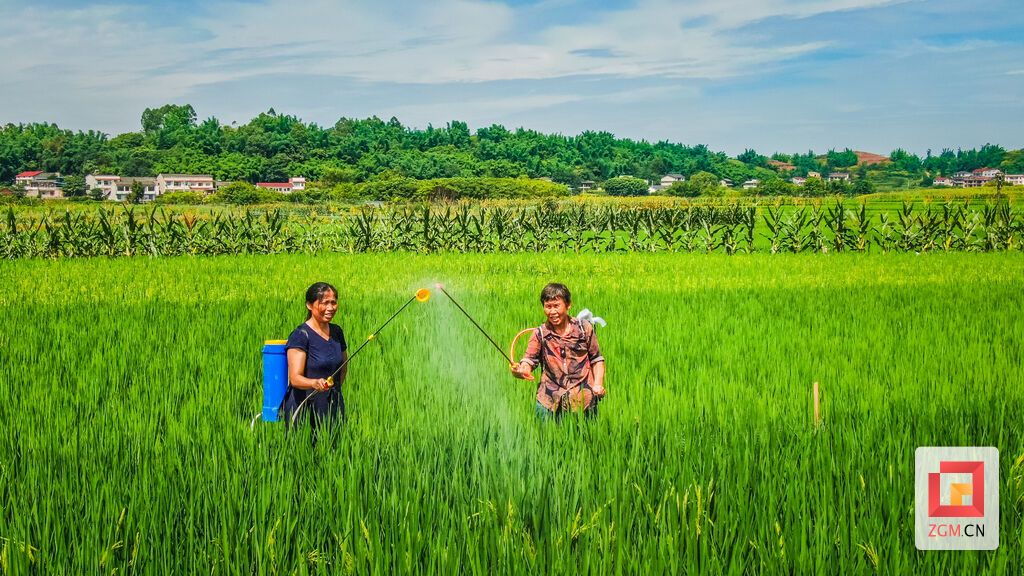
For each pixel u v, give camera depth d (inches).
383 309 534.3
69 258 1051.9
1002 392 299.3
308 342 245.3
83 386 313.4
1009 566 160.1
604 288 665.0
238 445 223.9
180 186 7066.9
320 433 232.1
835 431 236.5
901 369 347.6
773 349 398.6
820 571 156.0
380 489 189.9
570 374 256.4
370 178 7367.1
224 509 176.6
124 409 277.1
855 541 164.7
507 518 170.4
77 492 188.7
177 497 185.5
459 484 192.1
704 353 390.0
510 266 879.1
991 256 1003.3
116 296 613.0
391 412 272.5
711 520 172.2
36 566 159.9
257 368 352.5
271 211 1904.5
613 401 285.7
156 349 398.3
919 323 478.9
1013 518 177.0
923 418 252.7
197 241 1146.7
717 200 3277.6
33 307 547.8
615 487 187.5
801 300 585.6
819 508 177.5
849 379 327.3
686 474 195.5
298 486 195.5
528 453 216.1
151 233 1121.4
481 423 250.7
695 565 157.1
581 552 163.5
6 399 292.8
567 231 1359.5
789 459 207.3
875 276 764.6
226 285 687.7
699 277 759.1
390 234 1192.8
